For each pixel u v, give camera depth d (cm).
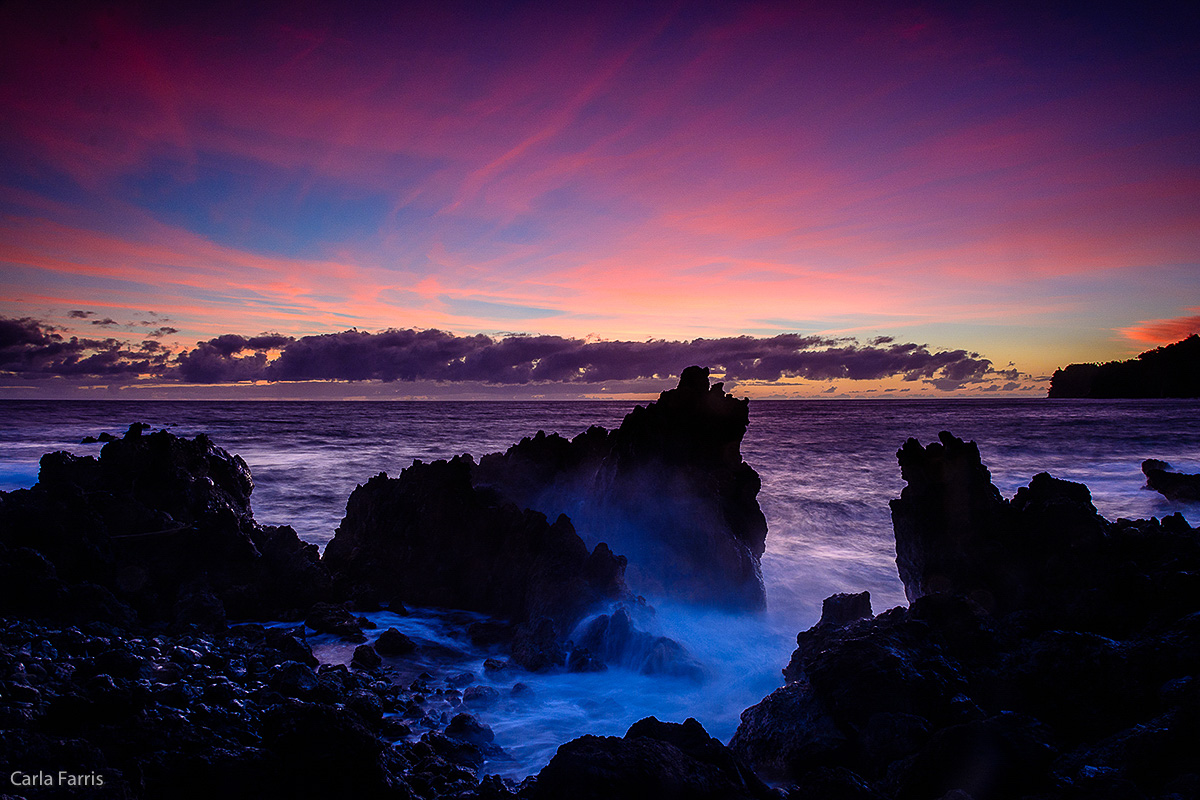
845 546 2034
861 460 4500
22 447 4919
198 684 777
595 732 831
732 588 1390
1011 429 7675
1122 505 2800
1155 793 515
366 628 1227
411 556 1432
